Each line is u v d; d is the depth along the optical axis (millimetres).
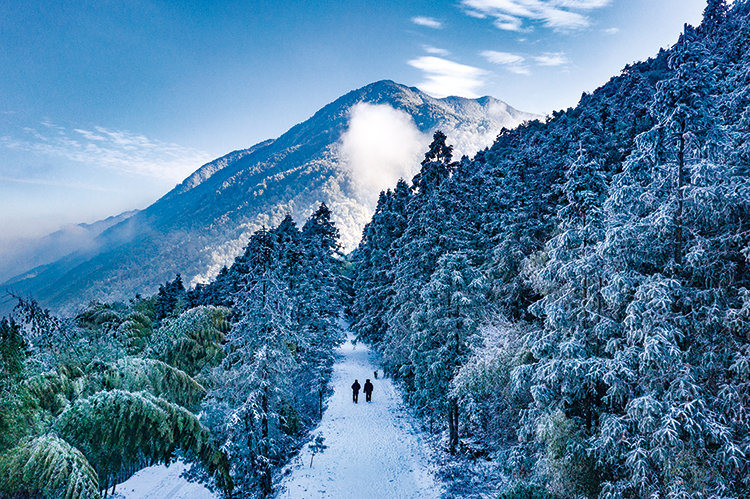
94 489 7375
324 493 14281
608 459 8359
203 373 15977
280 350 14812
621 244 9336
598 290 9875
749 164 9297
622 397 8828
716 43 32125
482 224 22031
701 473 7117
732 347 7758
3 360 8086
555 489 9008
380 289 29516
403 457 17203
